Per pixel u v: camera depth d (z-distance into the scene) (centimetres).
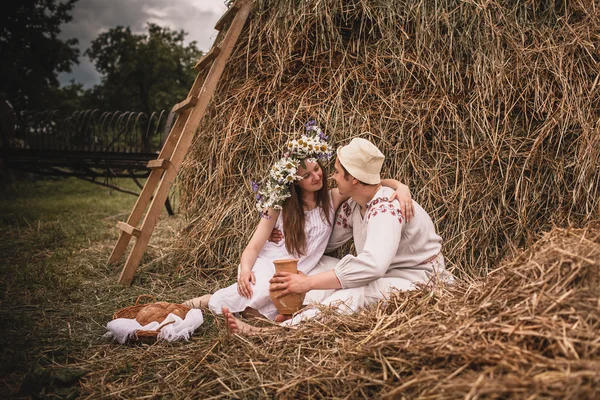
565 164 338
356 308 265
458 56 360
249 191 392
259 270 303
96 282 393
